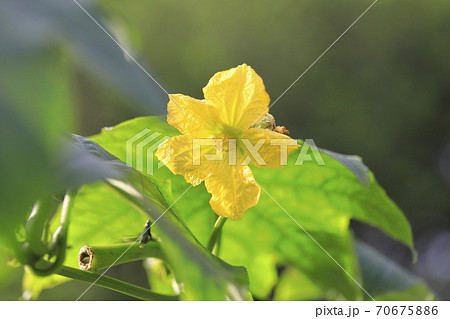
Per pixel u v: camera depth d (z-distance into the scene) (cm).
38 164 24
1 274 56
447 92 225
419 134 221
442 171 221
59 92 25
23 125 24
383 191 60
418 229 217
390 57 228
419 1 230
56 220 58
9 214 23
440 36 227
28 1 29
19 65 25
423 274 199
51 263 49
